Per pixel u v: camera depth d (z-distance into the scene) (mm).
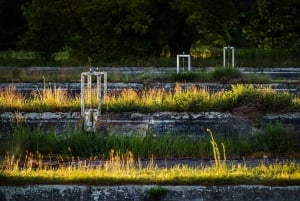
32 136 24781
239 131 27203
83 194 17500
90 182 17828
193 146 24047
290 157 23484
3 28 93125
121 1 66750
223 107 28750
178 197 17359
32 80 43406
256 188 17469
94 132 25578
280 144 24500
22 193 17547
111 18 68438
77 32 70250
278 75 51906
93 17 68062
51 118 28469
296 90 38156
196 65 58031
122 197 17406
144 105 29359
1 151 24203
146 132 26297
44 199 17516
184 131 27719
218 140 24781
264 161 22203
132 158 21938
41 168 20375
